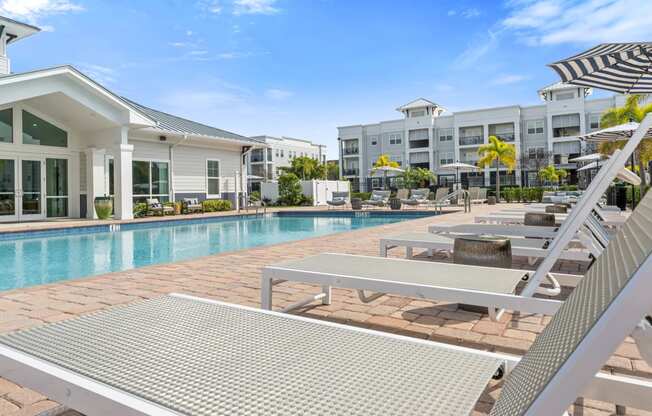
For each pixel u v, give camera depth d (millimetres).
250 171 56375
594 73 5410
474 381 1102
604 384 1187
